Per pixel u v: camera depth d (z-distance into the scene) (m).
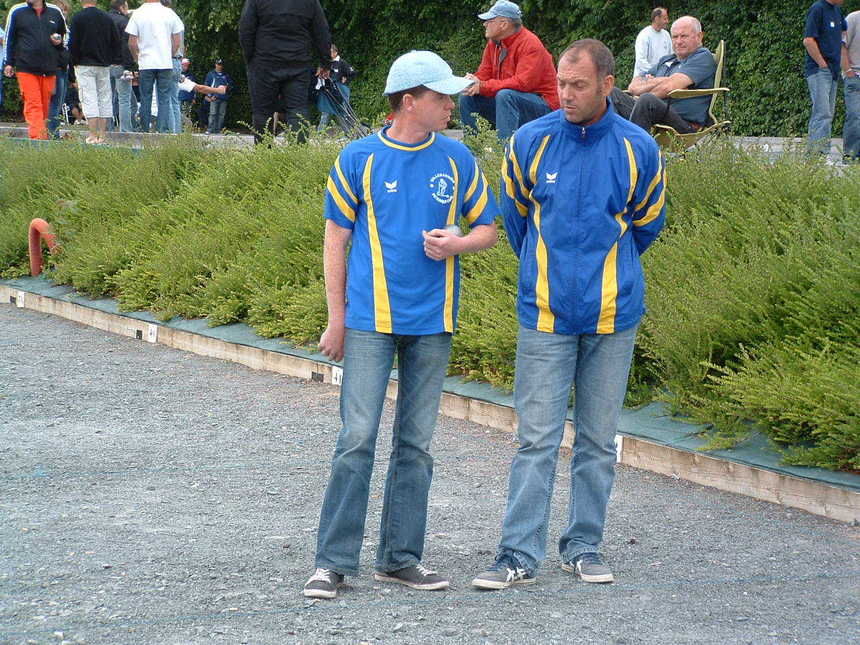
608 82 12.44
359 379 12.70
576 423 13.47
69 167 41.88
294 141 35.88
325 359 25.30
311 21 37.31
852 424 15.70
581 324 12.82
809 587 13.03
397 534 13.14
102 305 33.50
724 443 17.17
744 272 19.97
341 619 12.11
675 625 11.89
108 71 47.75
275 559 14.11
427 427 13.02
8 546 14.56
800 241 20.77
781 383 17.23
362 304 12.62
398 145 12.60
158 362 27.77
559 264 12.76
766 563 13.87
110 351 29.33
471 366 22.52
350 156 12.65
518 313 13.23
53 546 14.56
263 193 34.09
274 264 29.02
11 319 34.84
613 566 13.84
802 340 18.44
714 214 23.56
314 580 12.82
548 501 13.20
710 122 28.88
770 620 12.04
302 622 12.01
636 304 13.00
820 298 18.48
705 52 28.48
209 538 14.93
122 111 52.28
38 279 38.31
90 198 38.59
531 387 13.03
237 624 11.96
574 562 13.48
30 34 47.41
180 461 18.91
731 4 64.62
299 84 37.59
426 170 12.60
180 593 12.88
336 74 55.56
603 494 13.40
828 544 14.54
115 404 23.19
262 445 19.97
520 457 13.15
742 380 17.61
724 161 24.56
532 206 13.12
